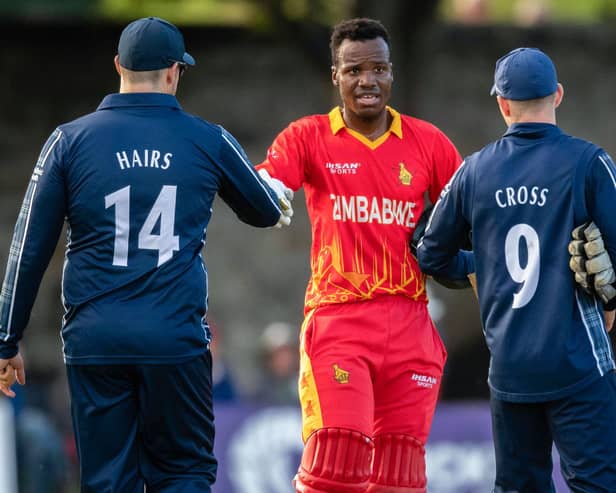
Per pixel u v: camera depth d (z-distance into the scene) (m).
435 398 21.77
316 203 21.58
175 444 19.00
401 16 42.44
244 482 32.62
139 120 18.81
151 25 19.05
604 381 18.55
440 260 20.11
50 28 48.59
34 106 48.94
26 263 18.53
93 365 18.53
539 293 18.61
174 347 18.48
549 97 19.03
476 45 49.34
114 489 18.69
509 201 18.80
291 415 33.06
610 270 18.30
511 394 18.84
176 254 18.62
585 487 18.55
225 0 49.78
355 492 20.80
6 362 19.02
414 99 43.44
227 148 19.20
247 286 49.69
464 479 32.94
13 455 31.84
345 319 21.14
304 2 44.47
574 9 54.09
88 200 18.48
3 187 48.97
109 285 18.45
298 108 49.22
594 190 18.48
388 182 21.30
